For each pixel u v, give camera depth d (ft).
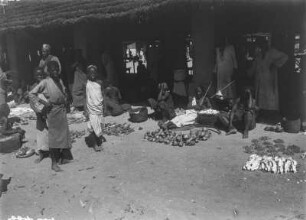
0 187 20.89
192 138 27.40
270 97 31.76
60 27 44.21
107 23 39.65
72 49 47.83
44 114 24.93
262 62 31.73
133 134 30.78
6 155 27.71
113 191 20.16
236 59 37.29
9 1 54.70
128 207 18.29
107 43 51.24
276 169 21.43
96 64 45.50
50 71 23.89
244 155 24.29
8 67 58.13
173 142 27.22
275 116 32.83
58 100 23.62
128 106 39.50
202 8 29.86
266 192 19.13
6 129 29.63
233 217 16.92
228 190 19.56
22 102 49.39
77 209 18.57
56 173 23.35
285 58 30.55
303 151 24.43
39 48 58.34
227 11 36.19
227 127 29.71
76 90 40.96
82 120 36.60
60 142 23.73
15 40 55.11
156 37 49.78
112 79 44.45
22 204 19.42
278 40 32.65
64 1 46.16
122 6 36.96
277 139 26.71
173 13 35.78
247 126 28.27
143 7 34.24
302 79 29.37
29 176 23.12
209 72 34.96
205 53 34.71
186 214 17.34
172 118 33.24
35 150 27.96
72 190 20.68
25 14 50.42
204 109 32.45
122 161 24.67
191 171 22.25
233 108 29.45
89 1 42.50
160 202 18.60
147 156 25.27
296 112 28.63
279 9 31.83
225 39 36.58
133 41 52.01
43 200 19.74
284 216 16.83
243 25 38.50
